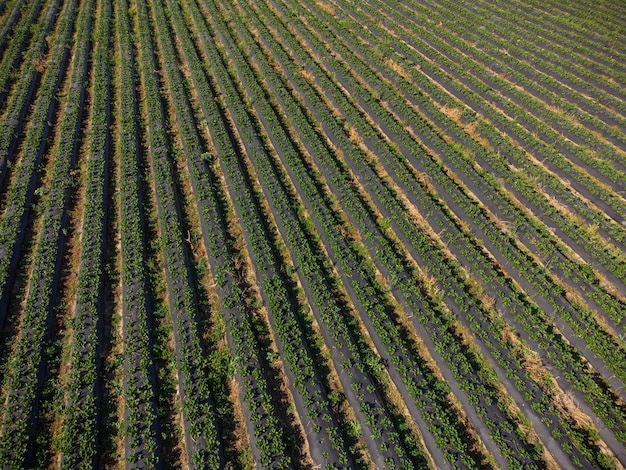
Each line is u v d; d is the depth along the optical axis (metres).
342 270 22.12
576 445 16.52
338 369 18.66
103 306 20.75
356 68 37.06
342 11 46.28
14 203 24.89
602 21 44.66
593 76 36.56
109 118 31.72
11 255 22.23
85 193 25.81
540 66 38.19
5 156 27.94
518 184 26.80
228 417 17.36
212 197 25.48
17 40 40.00
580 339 19.78
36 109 31.95
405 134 30.17
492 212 25.67
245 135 29.84
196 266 22.47
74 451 16.02
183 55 39.22
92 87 35.06
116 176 27.31
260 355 19.12
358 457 16.53
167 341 19.58
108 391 17.95
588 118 32.16
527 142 30.09
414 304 20.77
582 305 21.14
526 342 19.73
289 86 35.28
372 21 44.31
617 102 33.75
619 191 27.12
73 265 22.44
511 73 37.09
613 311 20.61
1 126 30.09
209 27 43.81
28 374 17.97
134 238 23.11
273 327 19.97
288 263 22.70
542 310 21.06
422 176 27.41
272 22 43.47
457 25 44.78
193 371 18.28
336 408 17.69
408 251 23.48
